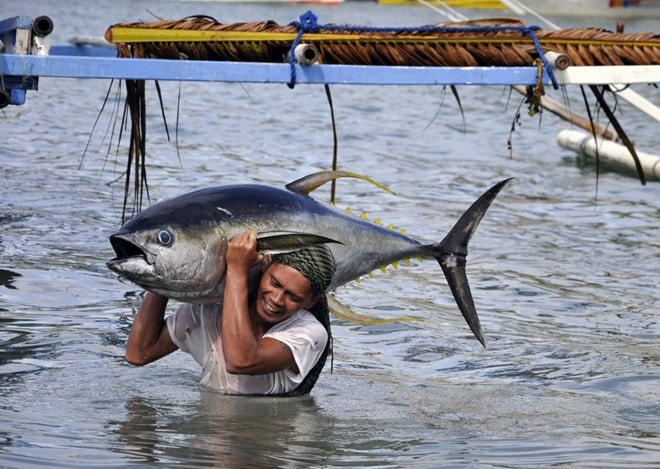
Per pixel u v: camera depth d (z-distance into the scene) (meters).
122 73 9.48
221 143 19.69
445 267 7.58
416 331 9.65
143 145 9.73
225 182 16.27
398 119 23.97
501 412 7.50
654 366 8.82
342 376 8.23
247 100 25.34
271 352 6.97
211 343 7.48
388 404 7.55
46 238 12.17
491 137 22.12
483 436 6.93
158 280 6.49
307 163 18.31
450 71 9.77
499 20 10.25
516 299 10.84
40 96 23.52
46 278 10.55
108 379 7.77
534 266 12.16
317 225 6.89
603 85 10.13
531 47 9.90
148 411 7.07
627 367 8.77
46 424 6.68
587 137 20.00
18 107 21.80
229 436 6.66
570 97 27.98
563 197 16.38
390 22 51.16
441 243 7.57
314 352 7.21
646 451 6.72
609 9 52.88
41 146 18.11
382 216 14.41
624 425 7.32
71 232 12.54
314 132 21.50
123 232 6.41
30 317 9.34
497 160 19.47
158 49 9.91
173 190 15.44
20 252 11.48
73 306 9.76
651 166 18.00
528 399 7.85
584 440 6.91
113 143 18.91
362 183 16.77
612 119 10.05
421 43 9.82
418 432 6.95
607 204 15.92
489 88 30.36
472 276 11.63
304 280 6.85
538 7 53.34
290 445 6.54
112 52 13.02
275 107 24.58
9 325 9.05
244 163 17.95
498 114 25.48
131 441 6.44
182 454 6.26
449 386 8.14
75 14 45.25
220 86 27.41
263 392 7.52
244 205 6.66
